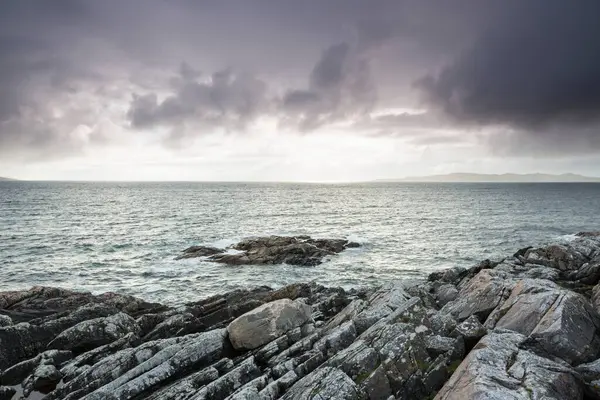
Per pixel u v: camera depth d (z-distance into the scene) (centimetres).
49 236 5941
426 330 1350
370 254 4962
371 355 1177
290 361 1332
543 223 8006
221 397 1227
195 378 1316
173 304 3103
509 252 5131
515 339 1161
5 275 3841
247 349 1552
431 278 2969
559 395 859
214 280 3769
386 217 9194
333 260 4612
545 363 984
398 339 1223
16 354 1695
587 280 2361
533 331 1263
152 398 1251
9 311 2353
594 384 953
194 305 2647
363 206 12538
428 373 1124
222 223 7850
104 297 2670
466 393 874
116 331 1894
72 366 1573
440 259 4734
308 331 1636
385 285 2088
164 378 1395
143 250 5078
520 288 1606
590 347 1169
